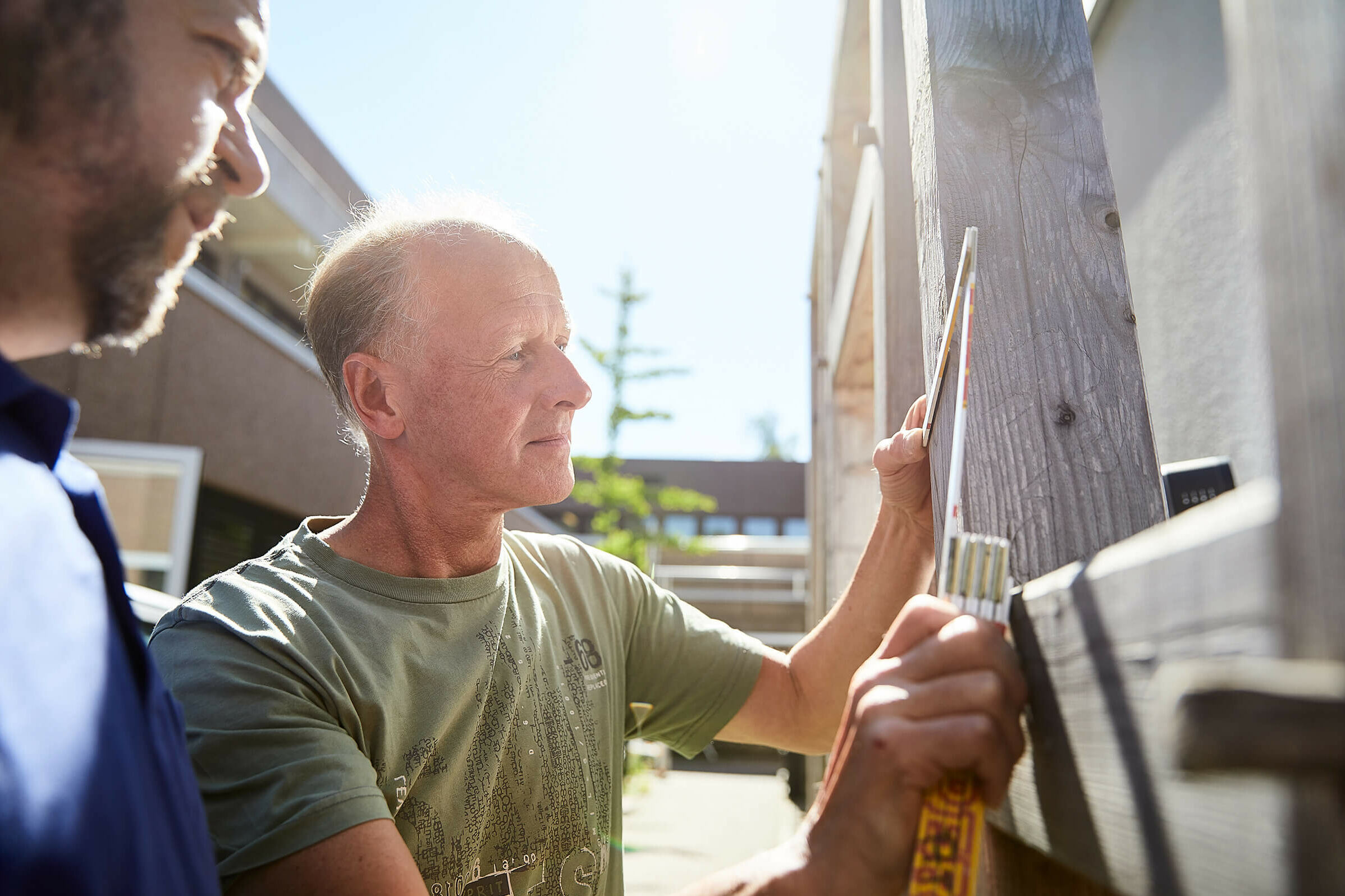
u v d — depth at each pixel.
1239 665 0.30
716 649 1.46
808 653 1.39
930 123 1.03
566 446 1.30
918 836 0.54
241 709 0.96
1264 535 0.31
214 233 0.69
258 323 9.69
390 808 1.06
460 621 1.20
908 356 1.69
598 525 14.76
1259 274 0.32
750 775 14.73
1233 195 1.25
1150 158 1.61
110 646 0.53
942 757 0.52
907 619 0.58
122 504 7.40
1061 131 1.01
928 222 1.04
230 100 0.67
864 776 0.55
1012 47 1.04
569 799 1.23
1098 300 0.94
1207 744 0.28
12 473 0.52
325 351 1.35
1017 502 0.87
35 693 0.46
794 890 0.58
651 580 1.58
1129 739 0.42
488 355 1.22
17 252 0.56
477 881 1.13
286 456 10.27
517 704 1.21
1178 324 1.48
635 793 10.86
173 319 8.35
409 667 1.13
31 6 0.53
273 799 0.90
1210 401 1.34
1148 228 1.62
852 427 3.88
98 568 0.55
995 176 0.99
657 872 5.95
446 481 1.24
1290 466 0.30
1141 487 0.87
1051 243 0.96
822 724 1.36
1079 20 1.05
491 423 1.22
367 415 1.27
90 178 0.56
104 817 0.48
